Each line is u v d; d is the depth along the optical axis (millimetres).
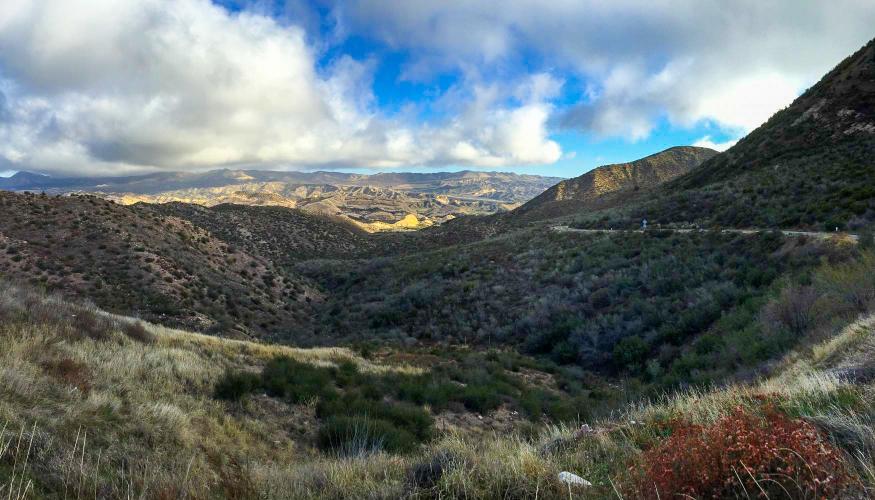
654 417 6180
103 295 32594
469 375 19297
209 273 44531
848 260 17844
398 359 23781
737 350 15664
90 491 4434
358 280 59406
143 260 39375
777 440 2930
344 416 10492
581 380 21641
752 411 4918
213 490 5113
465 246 63219
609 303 28844
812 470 2678
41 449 4922
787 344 13391
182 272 40719
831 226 24906
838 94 50344
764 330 15266
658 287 27578
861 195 27188
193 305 36250
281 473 6051
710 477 2820
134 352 11578
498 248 52625
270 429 10250
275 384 12672
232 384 11258
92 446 5891
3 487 3893
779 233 26078
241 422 9844
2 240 35688
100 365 9508
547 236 51281
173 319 32719
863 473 3152
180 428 7727
